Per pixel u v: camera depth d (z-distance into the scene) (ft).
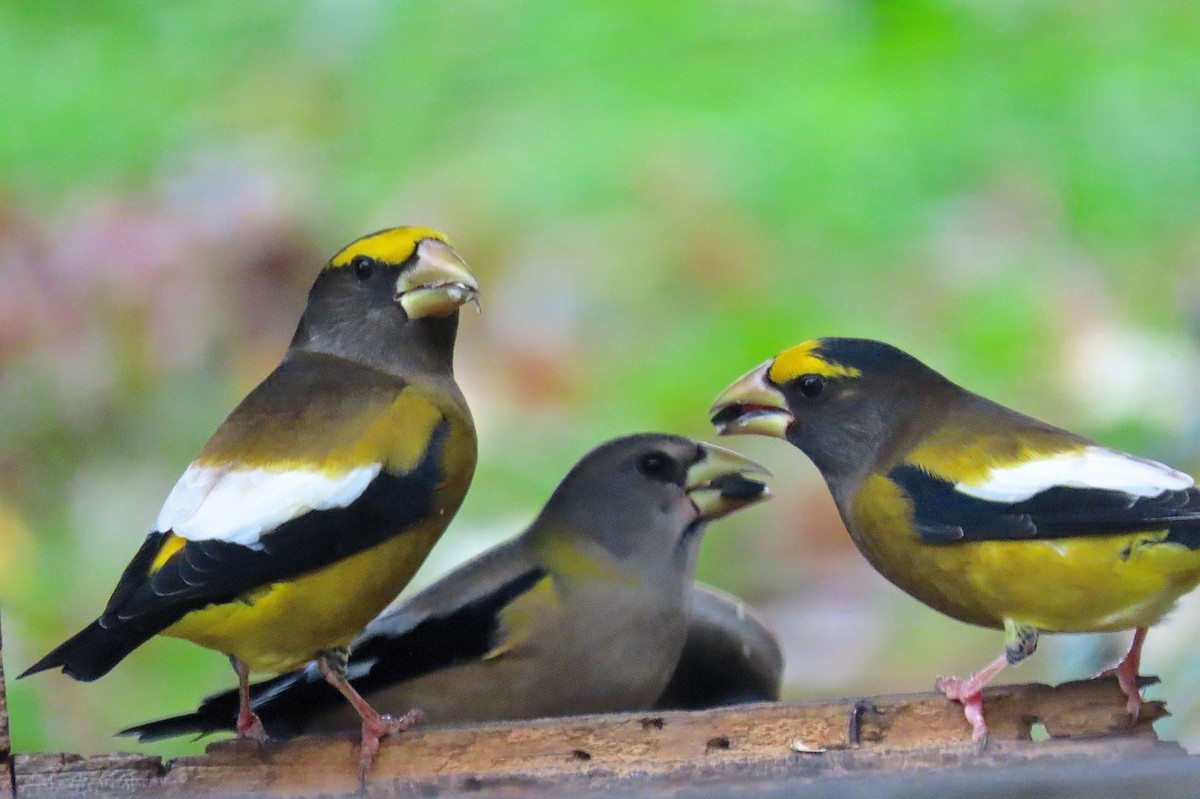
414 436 28.27
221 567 26.30
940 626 43.11
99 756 25.77
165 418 45.01
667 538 31.83
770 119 42.55
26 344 44.47
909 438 29.37
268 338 45.21
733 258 42.96
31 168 44.14
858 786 24.36
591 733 25.63
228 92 45.14
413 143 44.65
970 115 42.24
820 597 43.93
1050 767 25.05
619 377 43.91
